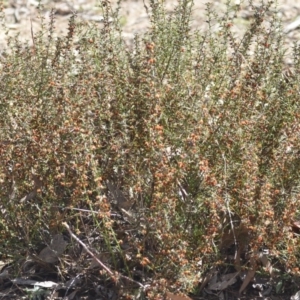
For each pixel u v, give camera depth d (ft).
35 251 15.31
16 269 15.21
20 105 15.55
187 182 14.43
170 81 16.21
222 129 14.64
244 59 15.93
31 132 14.46
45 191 15.14
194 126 14.38
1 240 14.83
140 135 15.10
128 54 17.02
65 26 30.32
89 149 13.51
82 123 14.05
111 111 15.39
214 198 13.35
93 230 15.16
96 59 16.69
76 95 14.56
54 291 14.76
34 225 14.82
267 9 17.19
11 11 31.71
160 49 16.98
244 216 13.94
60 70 15.99
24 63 17.15
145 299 13.73
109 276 14.53
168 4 30.58
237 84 15.69
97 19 30.48
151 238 14.24
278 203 14.11
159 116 14.19
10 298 14.83
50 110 14.88
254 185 13.70
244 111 15.17
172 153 14.64
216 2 31.19
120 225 14.84
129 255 14.49
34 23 30.91
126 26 30.37
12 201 14.75
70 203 14.62
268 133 15.89
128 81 15.81
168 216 13.30
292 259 13.80
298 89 16.08
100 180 14.25
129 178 14.70
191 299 13.61
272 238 13.65
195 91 15.35
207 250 13.67
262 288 14.98
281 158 14.38
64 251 15.30
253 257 14.10
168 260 13.15
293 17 30.09
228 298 14.74
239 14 29.66
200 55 17.30
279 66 16.98
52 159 14.37
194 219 14.14
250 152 14.05
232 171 14.44
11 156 14.61
